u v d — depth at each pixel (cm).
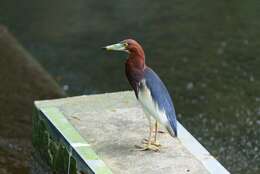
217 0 2116
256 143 1402
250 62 1745
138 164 1017
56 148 1127
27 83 1678
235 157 1354
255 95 1591
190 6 2097
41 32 2017
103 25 2025
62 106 1192
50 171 1162
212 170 1006
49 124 1147
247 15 2006
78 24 2048
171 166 1013
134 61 1031
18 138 1416
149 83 1020
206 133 1443
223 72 1705
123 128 1120
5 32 1991
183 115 1517
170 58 1795
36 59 1852
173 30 1955
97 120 1144
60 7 2172
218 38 1884
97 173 988
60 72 1778
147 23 2009
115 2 2175
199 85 1650
